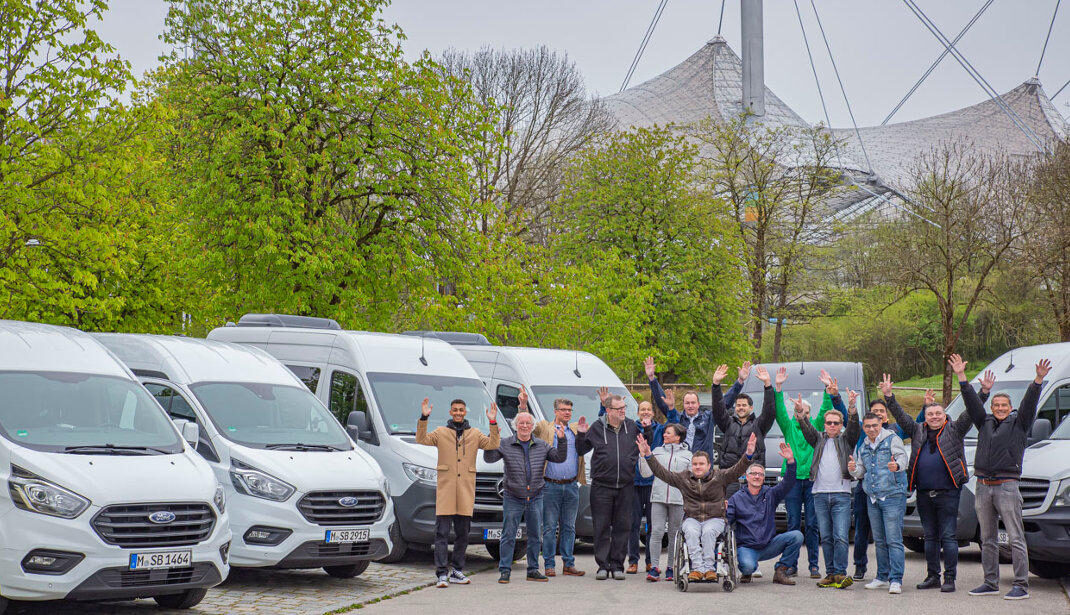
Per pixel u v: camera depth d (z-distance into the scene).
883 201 90.62
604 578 12.10
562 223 39.03
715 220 37.97
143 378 11.70
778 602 10.45
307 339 14.41
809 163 43.56
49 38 20.22
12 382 9.19
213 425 11.02
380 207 25.09
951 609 10.07
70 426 9.08
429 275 25.89
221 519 9.13
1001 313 44.00
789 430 12.30
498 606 10.04
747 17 90.81
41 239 20.20
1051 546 11.67
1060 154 34.94
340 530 10.76
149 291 26.81
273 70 23.81
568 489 12.45
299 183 23.31
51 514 8.21
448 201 25.72
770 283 42.28
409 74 25.67
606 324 27.83
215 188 23.28
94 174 20.16
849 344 54.19
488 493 12.84
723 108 110.69
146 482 8.69
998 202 38.22
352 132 24.73
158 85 27.78
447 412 13.57
